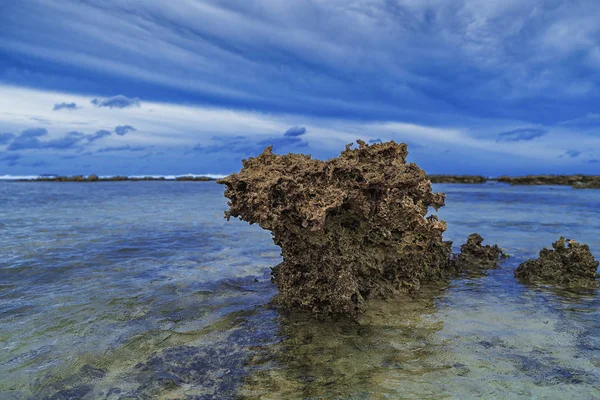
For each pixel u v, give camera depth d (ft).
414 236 24.14
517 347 17.62
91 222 60.54
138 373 15.76
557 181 201.36
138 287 27.32
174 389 14.61
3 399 13.89
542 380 14.71
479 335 19.06
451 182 241.96
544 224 57.16
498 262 35.14
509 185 209.36
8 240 44.09
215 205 94.63
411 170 25.12
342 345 18.19
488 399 13.52
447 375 15.20
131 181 343.26
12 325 20.49
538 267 30.14
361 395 13.94
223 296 25.57
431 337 18.90
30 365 16.35
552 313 22.15
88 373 15.75
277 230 22.13
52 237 46.42
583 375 15.05
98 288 27.02
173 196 132.87
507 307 23.27
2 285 27.40
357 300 21.98
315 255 22.47
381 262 24.53
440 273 30.45
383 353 17.25
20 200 108.78
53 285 27.61
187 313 22.50
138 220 63.67
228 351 17.69
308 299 22.56
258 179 20.99
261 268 32.94
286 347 18.04
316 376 15.38
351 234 23.44
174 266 33.37
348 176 22.22
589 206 85.35
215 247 41.75
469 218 65.21
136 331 19.90
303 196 20.72
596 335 18.92
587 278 28.50
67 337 19.11
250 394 14.20
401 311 22.65
